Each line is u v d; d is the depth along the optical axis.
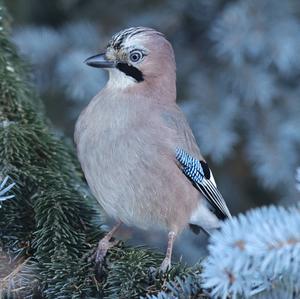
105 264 7.15
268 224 5.21
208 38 11.50
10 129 8.02
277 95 11.11
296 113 11.02
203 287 5.82
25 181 7.66
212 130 10.75
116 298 6.66
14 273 6.93
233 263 5.20
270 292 5.67
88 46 11.05
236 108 10.99
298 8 10.92
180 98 11.36
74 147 9.41
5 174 7.62
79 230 7.45
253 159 10.90
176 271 6.73
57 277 6.89
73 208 7.51
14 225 7.37
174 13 11.64
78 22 11.39
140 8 11.77
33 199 7.58
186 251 10.22
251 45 10.77
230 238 5.18
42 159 8.02
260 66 11.07
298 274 5.57
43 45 10.91
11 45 9.41
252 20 10.80
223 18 10.83
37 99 9.39
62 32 11.14
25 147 7.89
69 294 6.83
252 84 10.95
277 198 11.17
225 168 11.47
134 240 10.10
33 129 8.21
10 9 11.59
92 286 6.89
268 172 10.73
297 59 10.85
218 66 11.31
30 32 11.04
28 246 7.26
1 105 8.47
